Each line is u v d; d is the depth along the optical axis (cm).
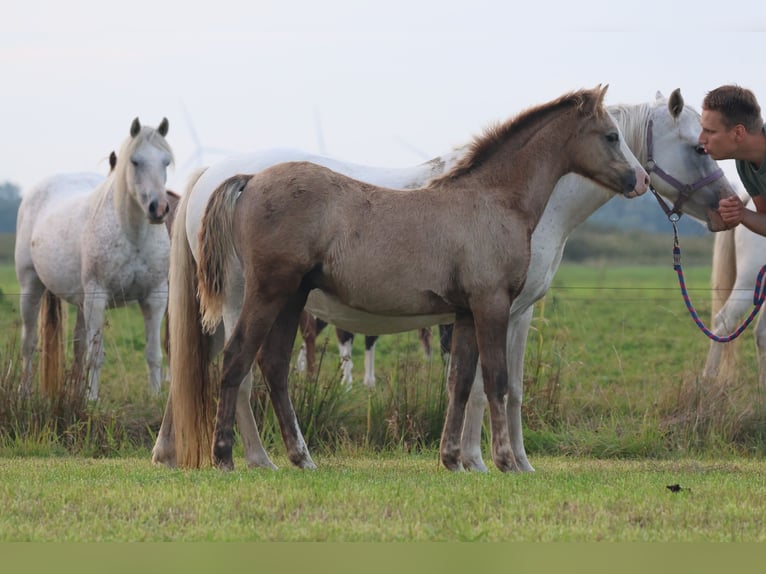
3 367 1511
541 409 1541
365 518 779
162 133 1733
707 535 740
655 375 1909
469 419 1170
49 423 1428
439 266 1021
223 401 1046
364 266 1006
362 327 1169
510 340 1204
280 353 1102
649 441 1416
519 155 1076
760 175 1020
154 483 929
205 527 748
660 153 1275
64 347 1736
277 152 1232
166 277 1750
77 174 1961
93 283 1709
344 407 1475
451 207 1032
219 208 1046
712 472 1132
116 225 1691
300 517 781
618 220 11394
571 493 888
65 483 937
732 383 1608
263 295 1022
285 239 1007
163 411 1486
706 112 1008
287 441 1117
